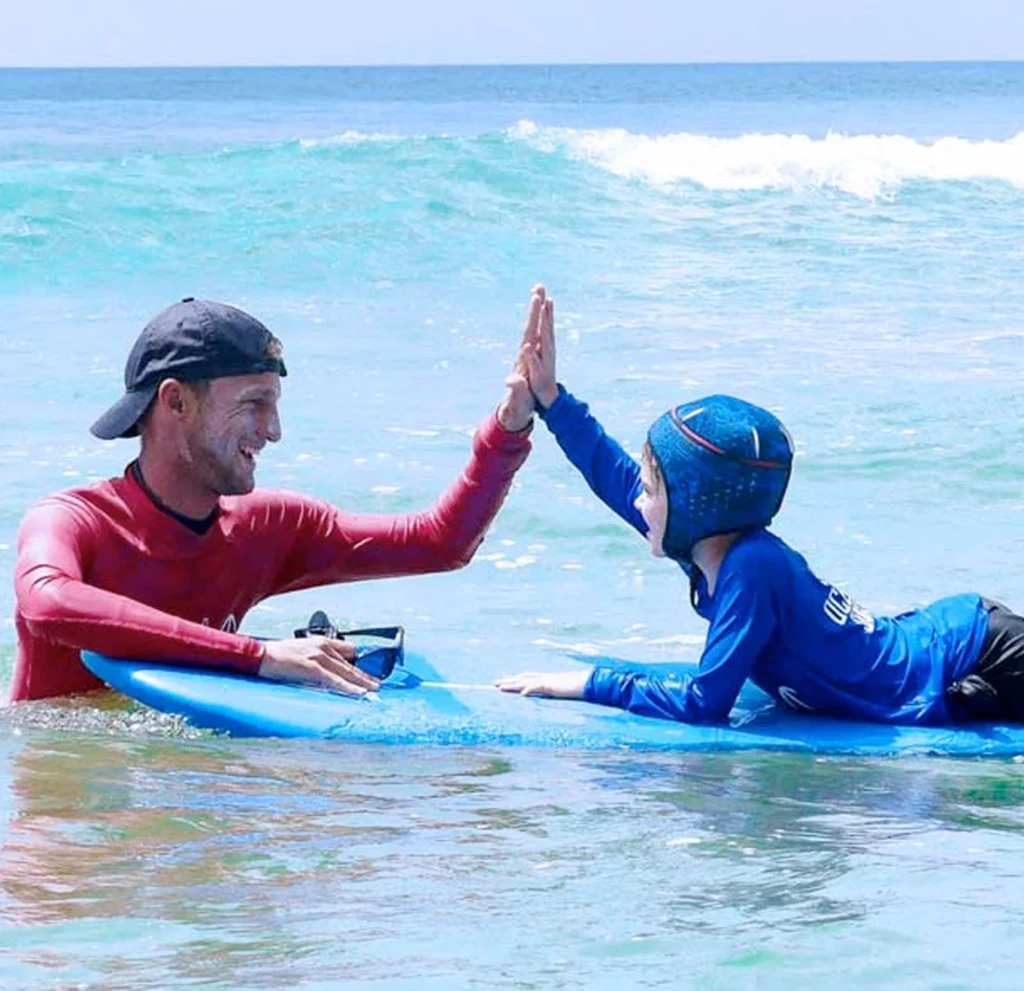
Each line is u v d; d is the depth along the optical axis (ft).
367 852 15.15
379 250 67.41
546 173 82.99
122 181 73.15
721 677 19.66
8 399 40.32
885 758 19.08
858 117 223.92
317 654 20.57
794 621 19.85
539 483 34.04
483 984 11.83
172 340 19.75
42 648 20.65
